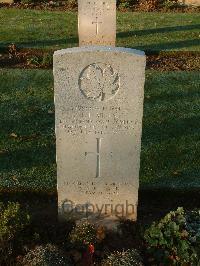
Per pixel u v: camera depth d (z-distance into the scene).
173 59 4.73
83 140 2.42
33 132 3.37
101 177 2.50
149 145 3.25
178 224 2.33
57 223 2.58
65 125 2.38
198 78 4.26
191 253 2.26
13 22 5.91
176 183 2.88
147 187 2.84
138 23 5.92
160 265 2.28
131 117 2.36
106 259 2.28
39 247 2.28
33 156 3.11
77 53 2.23
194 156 3.15
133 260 2.23
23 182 2.86
